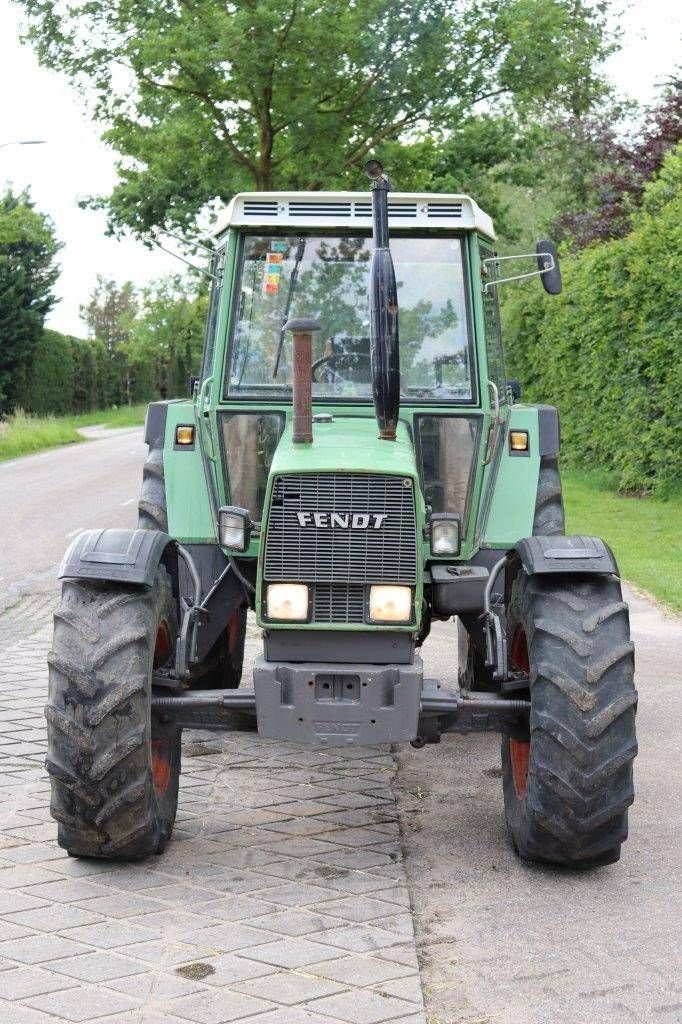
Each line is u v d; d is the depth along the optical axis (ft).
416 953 13.76
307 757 22.22
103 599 16.22
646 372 56.59
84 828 15.84
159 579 16.92
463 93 81.41
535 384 79.71
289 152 79.61
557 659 15.79
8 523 59.52
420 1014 12.26
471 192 86.07
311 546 15.99
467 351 19.79
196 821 18.53
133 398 275.59
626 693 15.66
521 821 16.53
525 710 16.58
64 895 15.44
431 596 18.42
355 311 19.90
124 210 81.97
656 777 20.71
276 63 74.38
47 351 219.41
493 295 21.43
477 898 15.53
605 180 96.53
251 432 19.85
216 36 74.38
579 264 67.56
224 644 23.82
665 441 56.08
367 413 19.70
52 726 15.55
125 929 14.34
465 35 79.56
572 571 16.12
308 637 16.24
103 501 70.49
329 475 15.94
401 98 78.59
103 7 81.15
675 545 45.68
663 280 54.60
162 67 76.28
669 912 15.10
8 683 27.17
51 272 210.38
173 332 187.21
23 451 128.88
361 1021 12.10
